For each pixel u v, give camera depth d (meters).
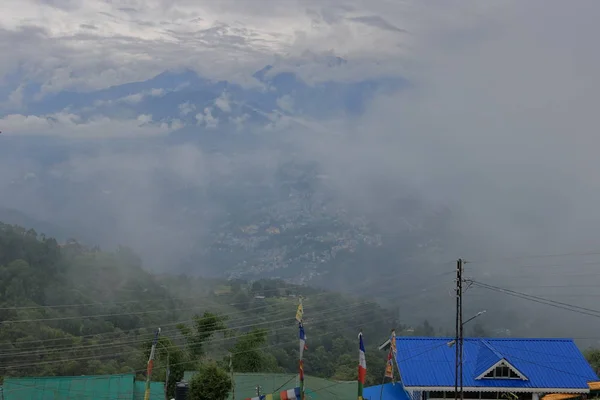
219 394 51.91
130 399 52.44
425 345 54.06
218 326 76.62
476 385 49.94
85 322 93.00
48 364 73.62
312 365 90.62
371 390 54.28
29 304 96.31
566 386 49.88
